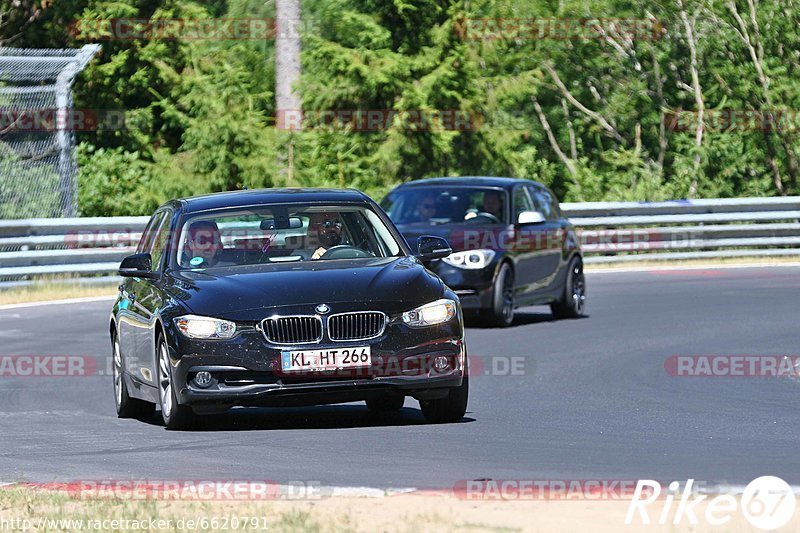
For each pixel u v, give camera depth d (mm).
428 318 31406
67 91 78250
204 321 30859
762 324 55094
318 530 20219
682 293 68000
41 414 36750
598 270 82188
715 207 88875
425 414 33125
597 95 135250
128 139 104125
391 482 24938
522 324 57062
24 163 81688
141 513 21891
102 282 72688
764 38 126062
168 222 35719
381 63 103375
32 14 104750
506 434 30969
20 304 65312
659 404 36250
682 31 128875
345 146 104750
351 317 30906
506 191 57938
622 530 19969
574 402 36750
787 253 89562
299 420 33875
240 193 36219
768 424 32562
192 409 31641
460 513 21438
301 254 34000
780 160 127812
